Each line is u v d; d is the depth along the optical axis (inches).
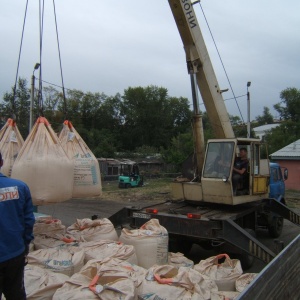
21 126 1101.1
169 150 1593.3
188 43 291.4
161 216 257.9
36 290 131.3
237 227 236.1
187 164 306.2
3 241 110.5
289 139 1467.8
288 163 957.8
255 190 287.0
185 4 286.0
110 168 1535.4
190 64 292.7
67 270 154.9
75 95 2625.5
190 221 245.4
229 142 269.7
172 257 209.9
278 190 402.0
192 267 197.2
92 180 198.4
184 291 135.3
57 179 169.3
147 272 146.6
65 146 198.1
